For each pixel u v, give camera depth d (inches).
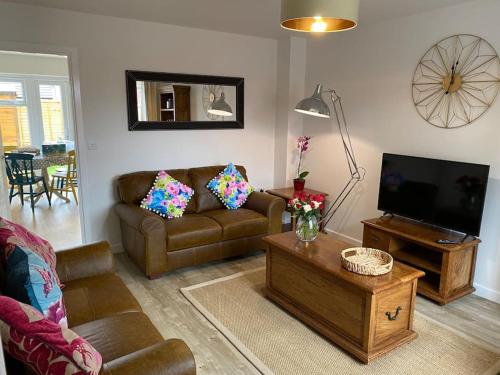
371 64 149.9
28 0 122.4
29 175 228.8
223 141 178.7
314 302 101.4
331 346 95.0
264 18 143.6
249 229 145.0
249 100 182.5
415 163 128.1
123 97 150.2
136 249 133.5
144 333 67.9
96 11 135.5
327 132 174.4
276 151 194.2
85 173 147.0
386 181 139.2
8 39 126.2
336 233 174.7
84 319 72.4
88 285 85.9
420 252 130.1
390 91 143.6
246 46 175.9
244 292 122.5
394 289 89.0
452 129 125.0
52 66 296.4
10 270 59.0
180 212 145.5
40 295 56.5
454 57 122.3
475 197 111.7
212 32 165.3
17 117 294.7
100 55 142.6
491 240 118.1
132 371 50.2
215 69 169.5
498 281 117.8
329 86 170.7
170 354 53.4
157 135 160.6
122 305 78.0
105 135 148.9
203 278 132.7
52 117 306.5
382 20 141.6
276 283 115.3
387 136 146.9
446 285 112.8
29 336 45.3
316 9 67.7
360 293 87.2
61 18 133.3
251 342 96.3
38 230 185.3
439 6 122.6
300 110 137.9
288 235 117.7
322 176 179.9
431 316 109.7
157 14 138.8
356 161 161.2
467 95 120.0
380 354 88.3
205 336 98.9
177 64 159.3
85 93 142.2
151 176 150.8
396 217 140.6
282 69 183.6
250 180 191.0
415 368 87.4
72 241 170.6
